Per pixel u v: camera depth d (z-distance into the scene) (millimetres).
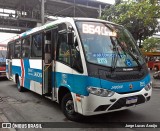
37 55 7957
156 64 29031
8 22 26125
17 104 7934
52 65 6691
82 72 5086
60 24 6242
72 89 5520
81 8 27469
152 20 13898
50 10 27500
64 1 25422
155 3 12531
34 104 7918
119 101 5055
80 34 5379
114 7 22016
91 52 5238
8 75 12938
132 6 14719
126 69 5367
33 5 25562
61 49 6172
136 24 20781
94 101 4883
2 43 15633
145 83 5621
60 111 6934
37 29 8047
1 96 9461
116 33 6059
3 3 24516
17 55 10836
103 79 4957
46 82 7141
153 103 7961
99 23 5875
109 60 5293
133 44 6266
